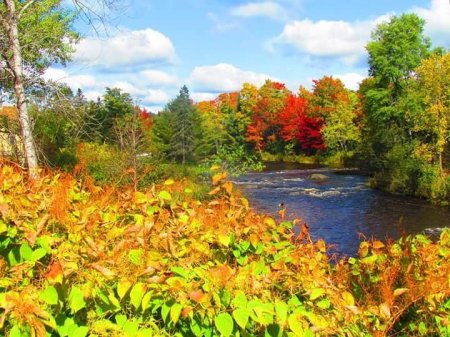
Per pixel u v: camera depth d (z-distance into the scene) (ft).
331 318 8.55
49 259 7.73
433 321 10.00
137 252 7.83
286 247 11.07
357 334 8.82
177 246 8.80
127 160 55.52
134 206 10.33
